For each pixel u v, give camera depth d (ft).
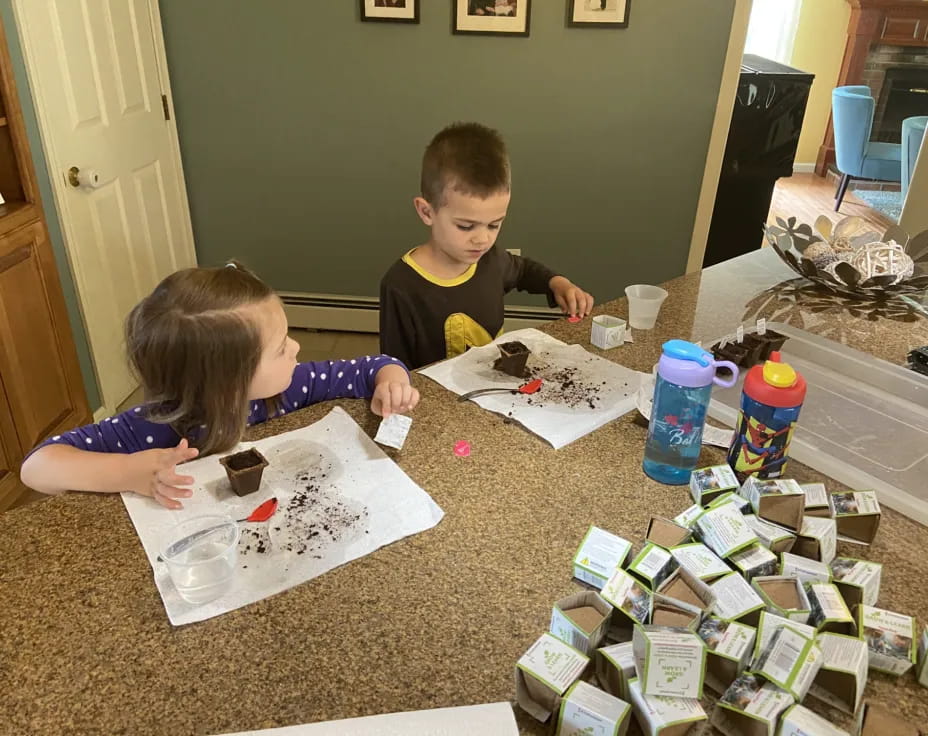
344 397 3.71
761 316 4.82
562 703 1.94
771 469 2.97
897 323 4.75
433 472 3.08
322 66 9.43
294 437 3.29
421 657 2.19
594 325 4.32
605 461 3.20
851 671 1.98
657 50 9.02
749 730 1.90
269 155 10.03
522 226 10.28
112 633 2.25
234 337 2.82
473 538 2.70
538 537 2.71
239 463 2.88
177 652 2.19
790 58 21.15
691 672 1.92
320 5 9.07
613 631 2.23
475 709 2.00
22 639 2.22
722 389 3.84
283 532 2.68
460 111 9.59
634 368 4.05
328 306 10.99
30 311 6.84
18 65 6.58
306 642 2.23
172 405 2.95
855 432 3.49
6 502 6.66
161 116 9.44
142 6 8.77
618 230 10.20
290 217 10.44
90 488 2.88
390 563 2.56
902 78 20.38
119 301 8.59
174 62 9.52
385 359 3.86
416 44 9.21
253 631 2.27
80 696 2.05
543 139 9.69
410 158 9.90
